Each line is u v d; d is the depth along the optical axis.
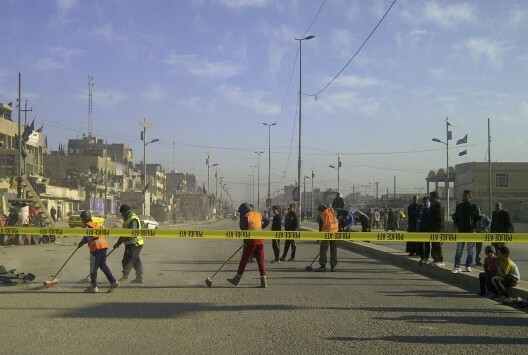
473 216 12.66
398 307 9.29
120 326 7.70
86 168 82.81
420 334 7.35
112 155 108.25
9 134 62.91
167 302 9.60
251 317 8.38
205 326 7.73
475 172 61.75
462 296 10.52
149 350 6.46
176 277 12.98
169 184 158.50
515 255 19.64
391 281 12.62
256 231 11.34
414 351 6.50
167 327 7.66
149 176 116.50
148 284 11.81
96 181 74.25
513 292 10.12
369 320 8.21
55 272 13.70
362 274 13.98
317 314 8.64
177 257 18.48
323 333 7.36
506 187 61.44
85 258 17.55
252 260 17.30
